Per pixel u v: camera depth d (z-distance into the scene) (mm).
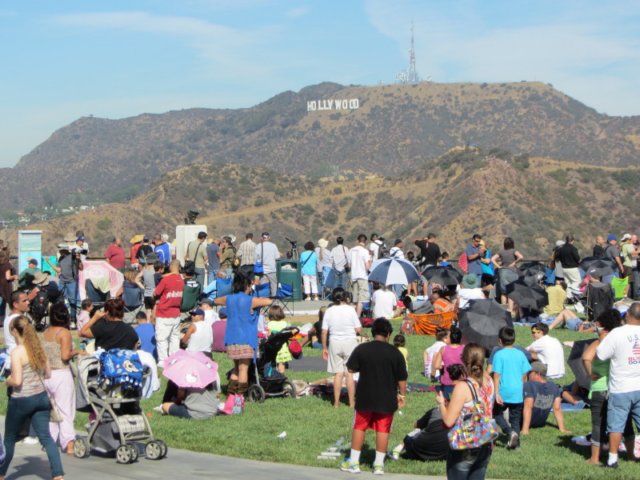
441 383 13078
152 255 21250
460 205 160250
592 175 163625
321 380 14984
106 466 10125
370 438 11797
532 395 12336
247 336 13547
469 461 8109
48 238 164000
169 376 12742
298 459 10664
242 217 187125
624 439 11000
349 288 25484
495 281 23312
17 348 9078
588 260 23906
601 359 10414
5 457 9227
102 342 11555
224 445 11312
